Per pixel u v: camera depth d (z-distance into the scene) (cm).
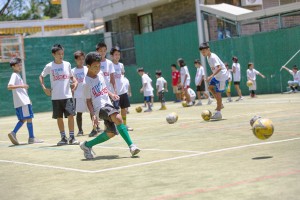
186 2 3106
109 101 811
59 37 3403
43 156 926
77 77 1282
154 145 934
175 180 585
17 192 609
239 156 710
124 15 3541
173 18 3212
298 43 2441
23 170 779
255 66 2617
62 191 587
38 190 608
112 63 1172
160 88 2159
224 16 2702
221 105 1344
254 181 535
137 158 784
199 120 1391
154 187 558
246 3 2955
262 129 736
